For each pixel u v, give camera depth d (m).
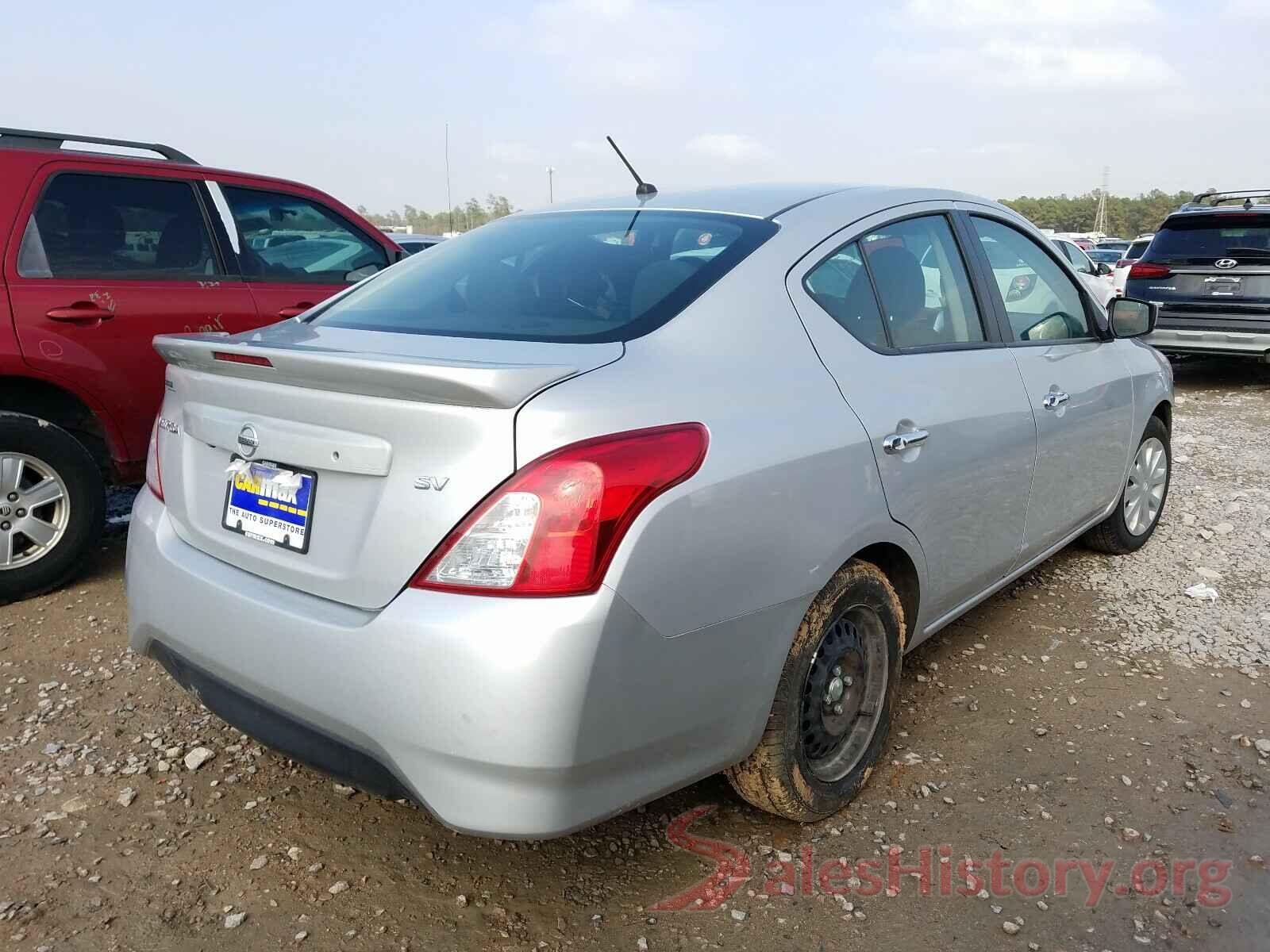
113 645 3.65
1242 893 2.33
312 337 2.46
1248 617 3.92
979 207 3.43
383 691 1.88
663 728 2.01
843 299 2.65
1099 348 3.98
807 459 2.25
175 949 2.13
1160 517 4.93
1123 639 3.74
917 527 2.68
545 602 1.80
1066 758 2.91
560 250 2.72
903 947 2.15
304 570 2.08
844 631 2.55
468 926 2.21
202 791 2.73
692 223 2.71
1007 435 3.09
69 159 4.15
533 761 1.81
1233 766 2.87
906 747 2.97
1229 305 9.70
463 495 1.85
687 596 1.98
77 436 4.31
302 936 2.17
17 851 2.44
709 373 2.18
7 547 3.95
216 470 2.34
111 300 4.16
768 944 2.16
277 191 4.96
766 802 2.44
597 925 2.22
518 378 1.84
